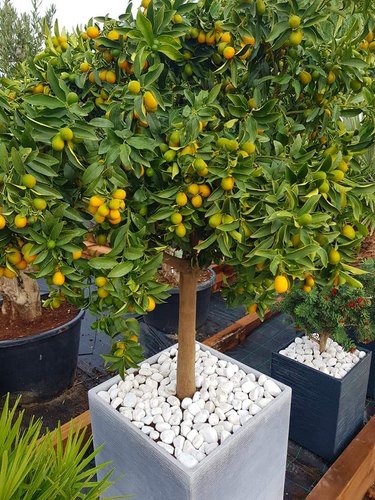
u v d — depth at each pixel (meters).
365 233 1.40
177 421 1.89
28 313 2.93
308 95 1.47
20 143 1.15
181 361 2.04
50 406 2.90
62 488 1.25
